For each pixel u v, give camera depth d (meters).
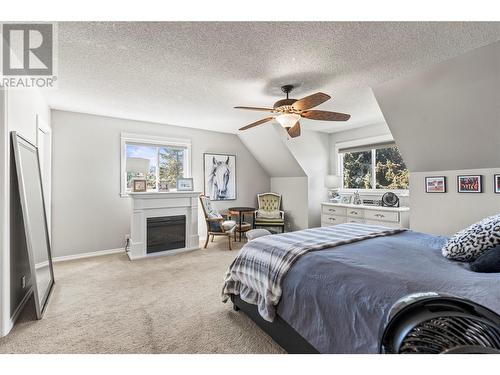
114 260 3.69
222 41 1.89
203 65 2.28
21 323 1.96
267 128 4.74
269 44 1.93
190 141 4.97
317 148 5.29
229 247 4.40
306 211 5.23
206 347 1.67
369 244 1.92
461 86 2.27
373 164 4.70
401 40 1.87
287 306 1.55
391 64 2.25
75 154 3.82
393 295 1.12
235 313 2.14
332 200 5.12
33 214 2.29
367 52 2.05
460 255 1.53
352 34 1.80
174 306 2.26
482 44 1.92
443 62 2.19
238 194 5.70
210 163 5.26
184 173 4.98
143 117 4.16
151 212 4.00
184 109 3.67
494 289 1.09
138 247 3.82
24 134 2.32
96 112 3.83
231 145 5.59
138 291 2.59
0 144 1.81
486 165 2.70
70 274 3.09
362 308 1.17
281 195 5.91
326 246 1.82
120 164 4.22
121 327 1.91
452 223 2.98
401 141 3.12
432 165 3.11
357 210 4.31
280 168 5.62
